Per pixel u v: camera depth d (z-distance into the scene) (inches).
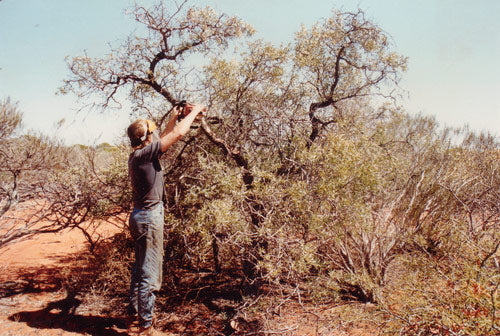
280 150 153.9
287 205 134.1
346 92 203.0
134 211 101.9
